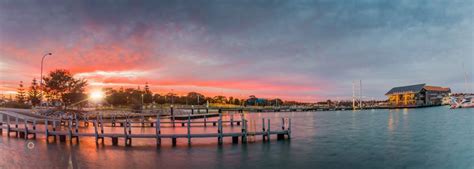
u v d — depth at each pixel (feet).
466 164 67.36
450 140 104.17
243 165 64.85
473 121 203.31
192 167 62.39
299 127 169.58
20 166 61.11
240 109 476.13
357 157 74.84
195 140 97.19
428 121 209.77
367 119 261.03
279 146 87.56
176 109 391.65
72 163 64.34
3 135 113.91
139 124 168.55
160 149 81.05
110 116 212.64
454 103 538.47
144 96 524.52
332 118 291.79
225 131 131.23
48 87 237.86
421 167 65.00
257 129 155.33
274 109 549.13
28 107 272.31
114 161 66.59
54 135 98.02
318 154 77.87
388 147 89.61
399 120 231.50
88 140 97.45
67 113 206.39
